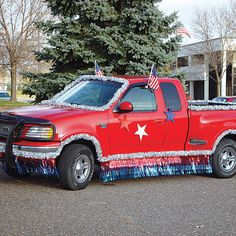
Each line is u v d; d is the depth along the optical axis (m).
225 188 8.17
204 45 45.56
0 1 41.44
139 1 16.72
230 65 49.28
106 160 7.82
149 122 8.23
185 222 5.91
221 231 5.58
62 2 17.20
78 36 17.36
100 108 7.84
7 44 42.34
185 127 8.68
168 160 8.58
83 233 5.36
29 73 17.61
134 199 7.07
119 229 5.54
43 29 17.45
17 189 7.50
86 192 7.44
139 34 16.89
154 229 5.58
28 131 7.33
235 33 43.69
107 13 17.02
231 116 9.27
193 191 7.81
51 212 6.18
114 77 8.63
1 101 41.53
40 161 7.25
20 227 5.50
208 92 52.94
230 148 9.32
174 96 8.70
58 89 16.97
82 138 7.49
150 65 16.62
